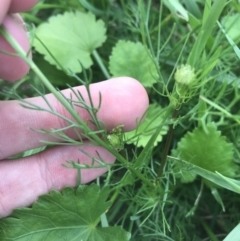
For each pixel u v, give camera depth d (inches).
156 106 5.2
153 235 4.7
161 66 5.3
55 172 4.3
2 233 4.2
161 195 4.5
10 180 4.3
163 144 5.3
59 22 5.5
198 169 4.3
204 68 4.0
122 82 4.2
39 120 4.2
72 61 5.4
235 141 5.0
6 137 4.2
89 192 4.1
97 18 6.1
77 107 4.1
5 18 3.5
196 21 4.7
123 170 5.4
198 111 4.7
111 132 3.9
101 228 4.3
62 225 4.2
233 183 3.9
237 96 4.8
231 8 5.2
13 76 4.0
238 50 4.3
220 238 5.1
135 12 5.8
